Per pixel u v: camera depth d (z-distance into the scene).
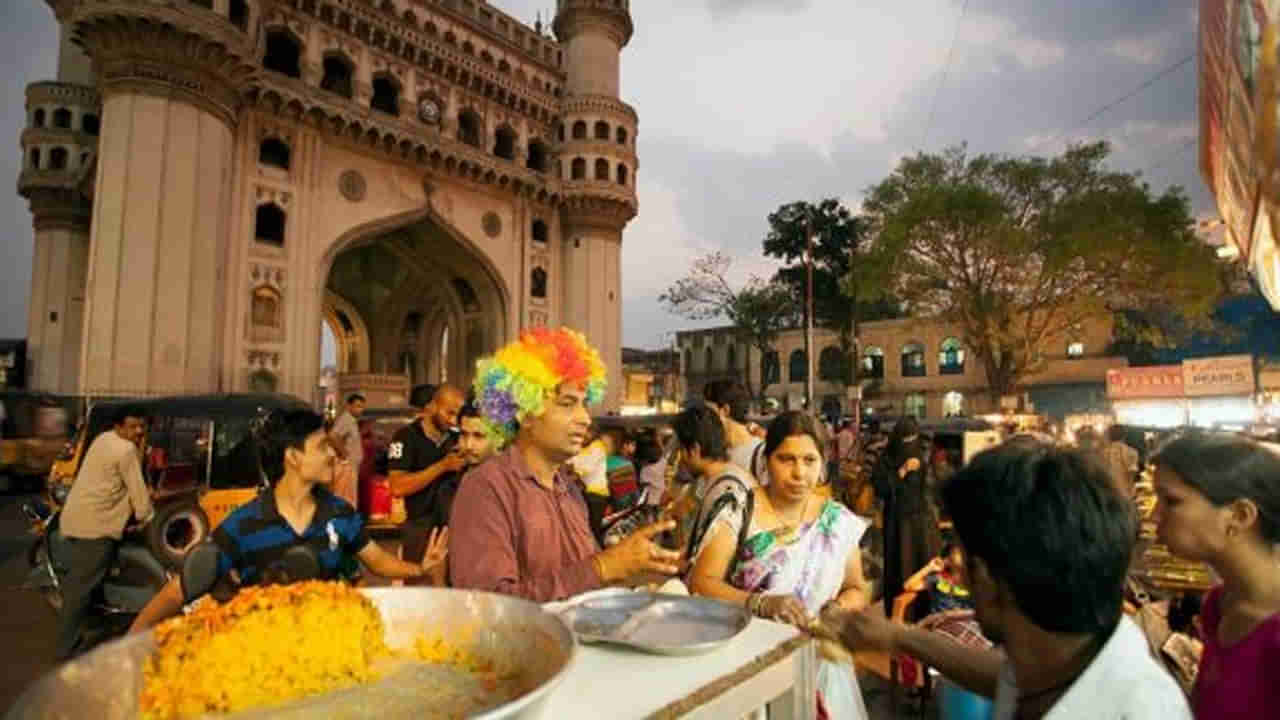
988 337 23.94
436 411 4.98
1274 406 14.84
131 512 5.09
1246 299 27.75
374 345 34.41
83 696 0.90
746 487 2.66
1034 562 0.92
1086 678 0.95
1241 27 3.02
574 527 2.20
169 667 1.00
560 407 2.11
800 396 42.47
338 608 1.14
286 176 21.45
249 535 2.50
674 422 4.04
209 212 18.34
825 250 38.28
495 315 28.30
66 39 28.91
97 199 17.23
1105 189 21.39
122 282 16.77
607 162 31.05
